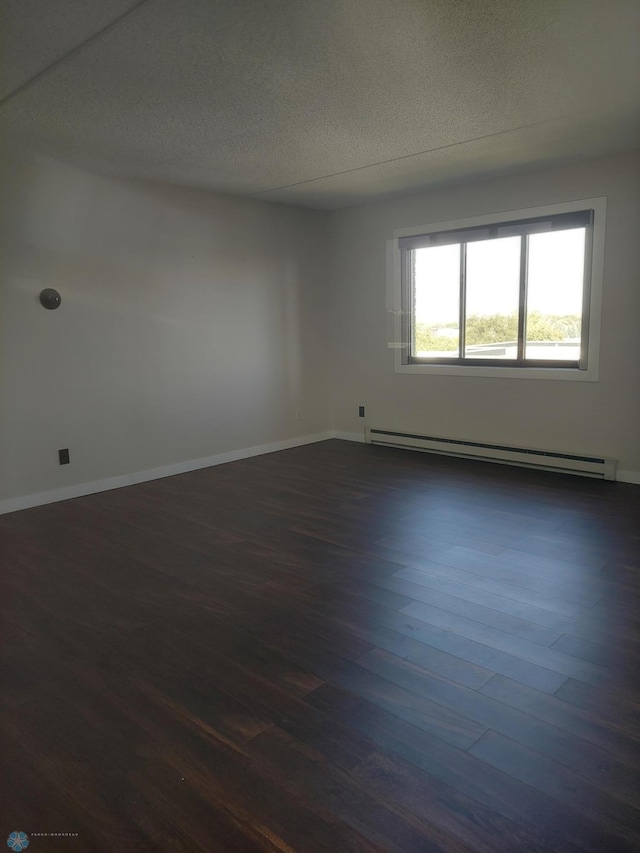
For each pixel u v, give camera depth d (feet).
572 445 15.03
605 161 13.61
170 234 15.39
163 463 15.80
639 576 9.16
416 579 9.23
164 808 4.98
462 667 6.89
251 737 5.81
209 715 6.16
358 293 18.98
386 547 10.55
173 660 7.19
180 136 11.59
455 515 12.18
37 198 12.85
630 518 11.75
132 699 6.46
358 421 19.72
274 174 14.49
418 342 17.83
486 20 7.40
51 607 8.57
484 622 7.89
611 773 5.24
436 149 12.76
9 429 12.87
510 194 15.19
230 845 4.61
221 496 13.89
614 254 13.79
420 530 11.36
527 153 13.21
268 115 10.56
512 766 5.35
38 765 5.50
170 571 9.73
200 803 5.02
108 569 9.85
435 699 6.32
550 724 5.90
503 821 4.76
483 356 16.51
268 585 9.15
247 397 17.72
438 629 7.75
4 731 5.98
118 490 14.60
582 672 6.75
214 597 8.79
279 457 17.85
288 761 5.48
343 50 8.09
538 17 7.31
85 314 13.89
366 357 19.13
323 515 12.37
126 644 7.57
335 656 7.18
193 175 14.43
